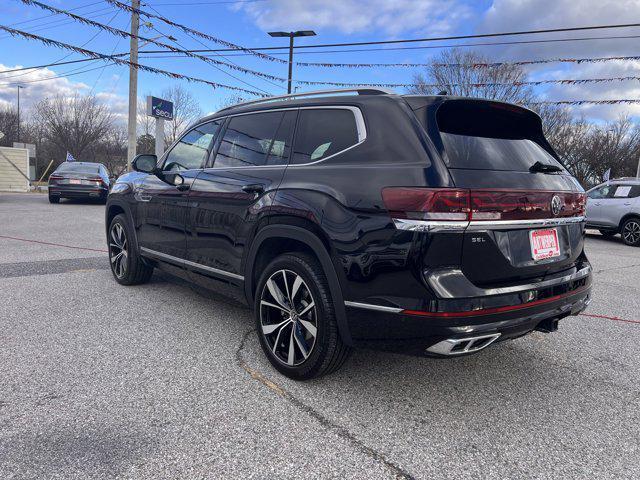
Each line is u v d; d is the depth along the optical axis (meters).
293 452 2.25
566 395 2.93
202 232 3.72
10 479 1.99
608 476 2.14
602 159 39.41
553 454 2.30
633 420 2.65
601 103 14.94
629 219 11.42
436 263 2.29
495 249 2.42
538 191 2.61
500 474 2.13
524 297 2.48
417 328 2.33
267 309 3.14
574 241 3.01
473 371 3.25
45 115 44.81
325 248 2.65
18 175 26.11
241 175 3.41
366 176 2.55
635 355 3.62
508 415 2.67
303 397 2.78
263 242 3.12
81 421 2.45
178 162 4.32
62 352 3.33
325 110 3.07
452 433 2.46
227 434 2.38
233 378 3.00
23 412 2.52
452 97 2.69
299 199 2.83
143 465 2.11
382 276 2.40
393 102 2.74
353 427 2.49
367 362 3.33
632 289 6.04
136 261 4.91
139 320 4.04
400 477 2.10
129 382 2.90
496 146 2.74
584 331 4.18
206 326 3.93
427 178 2.33
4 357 3.21
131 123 17.61
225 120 3.91
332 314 2.69
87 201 17.66
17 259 6.52
